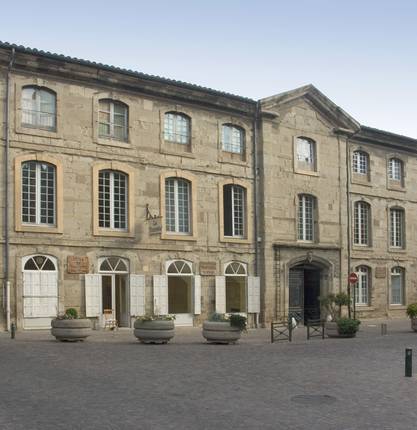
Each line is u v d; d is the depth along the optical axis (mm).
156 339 20766
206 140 29062
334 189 33625
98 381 13328
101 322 25312
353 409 10914
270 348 20188
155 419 9992
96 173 25656
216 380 13680
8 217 23531
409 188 38062
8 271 23344
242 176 30047
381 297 35875
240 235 30031
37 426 9461
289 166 31672
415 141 37812
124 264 26328
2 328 23125
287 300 30750
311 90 32562
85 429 9336
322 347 20656
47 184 24719
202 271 28375
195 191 28438
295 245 31312
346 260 33875
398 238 37562
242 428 9492
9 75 23953
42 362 15812
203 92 28625
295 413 10539
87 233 25297
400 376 14508
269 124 30969
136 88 26922
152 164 27250
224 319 21766
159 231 26078
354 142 35219
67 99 25266
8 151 23703
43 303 24062
